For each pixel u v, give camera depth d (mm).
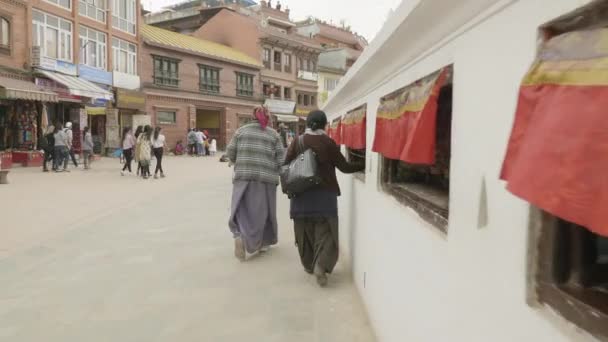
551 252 1295
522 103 1266
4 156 16672
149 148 14859
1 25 18938
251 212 5375
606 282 1279
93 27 24828
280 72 42594
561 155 1043
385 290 3166
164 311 3900
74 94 21297
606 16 1098
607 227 943
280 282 4633
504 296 1491
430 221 2238
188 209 8953
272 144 5508
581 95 1046
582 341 1143
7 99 19094
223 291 4375
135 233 6777
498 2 1532
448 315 1975
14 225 7113
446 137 2559
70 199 9898
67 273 4879
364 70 3568
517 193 1145
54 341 3352
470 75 1795
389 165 3312
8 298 4160
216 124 36969
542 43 1294
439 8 1875
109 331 3520
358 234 4434
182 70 32719
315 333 3480
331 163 4527
